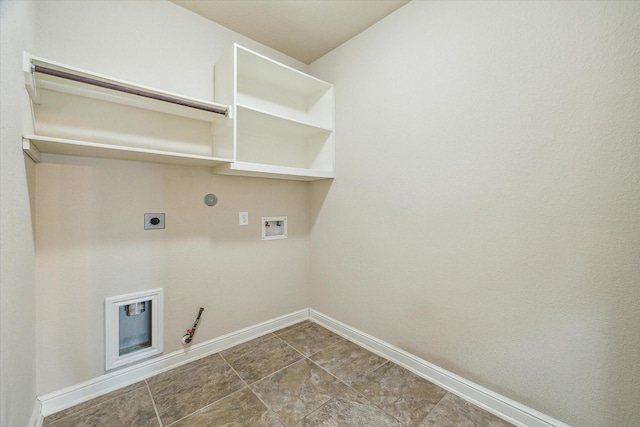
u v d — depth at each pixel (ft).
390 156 6.14
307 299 8.46
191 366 5.94
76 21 4.68
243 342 7.00
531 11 4.13
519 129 4.29
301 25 6.46
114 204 5.15
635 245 3.41
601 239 3.64
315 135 7.89
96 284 4.99
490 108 4.59
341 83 7.23
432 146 5.39
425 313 5.61
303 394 5.08
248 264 7.11
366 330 6.82
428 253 5.53
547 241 4.09
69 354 4.75
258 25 6.43
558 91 3.92
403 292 5.99
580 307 3.82
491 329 4.69
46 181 4.51
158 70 5.52
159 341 5.67
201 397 4.99
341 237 7.39
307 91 7.73
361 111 6.75
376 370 5.83
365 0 5.66
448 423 4.42
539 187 4.13
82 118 4.80
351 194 7.07
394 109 6.03
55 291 4.61
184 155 4.98
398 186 6.01
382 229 6.37
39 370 4.49
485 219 4.71
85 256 4.88
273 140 7.48
